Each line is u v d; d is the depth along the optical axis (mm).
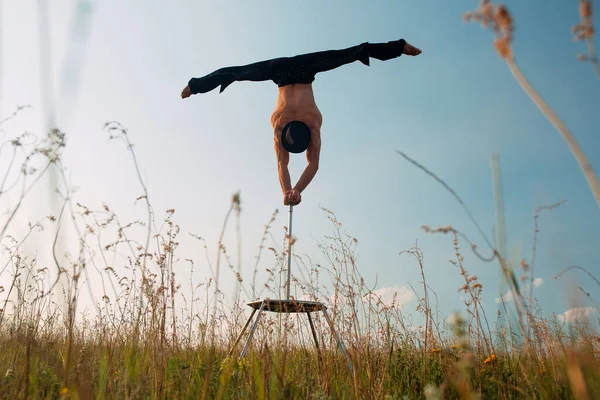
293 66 6566
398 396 3682
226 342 4695
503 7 1044
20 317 4113
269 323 4035
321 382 3852
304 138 6387
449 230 1901
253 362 3275
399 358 4277
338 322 4207
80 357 3256
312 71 6609
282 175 6492
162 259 3693
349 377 4027
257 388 3145
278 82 6676
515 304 1897
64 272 2488
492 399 3127
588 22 1144
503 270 1840
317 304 4145
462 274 3268
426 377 3996
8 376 3289
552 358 3256
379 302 4578
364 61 6555
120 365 3707
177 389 3244
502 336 3672
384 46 6547
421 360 4336
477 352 3586
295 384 3590
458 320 2430
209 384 3439
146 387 3295
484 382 3391
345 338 4160
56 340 4098
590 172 1005
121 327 3930
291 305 4383
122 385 3312
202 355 4270
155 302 3549
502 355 3840
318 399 3439
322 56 6570
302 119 6453
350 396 3680
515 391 3293
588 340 2342
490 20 1059
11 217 2635
